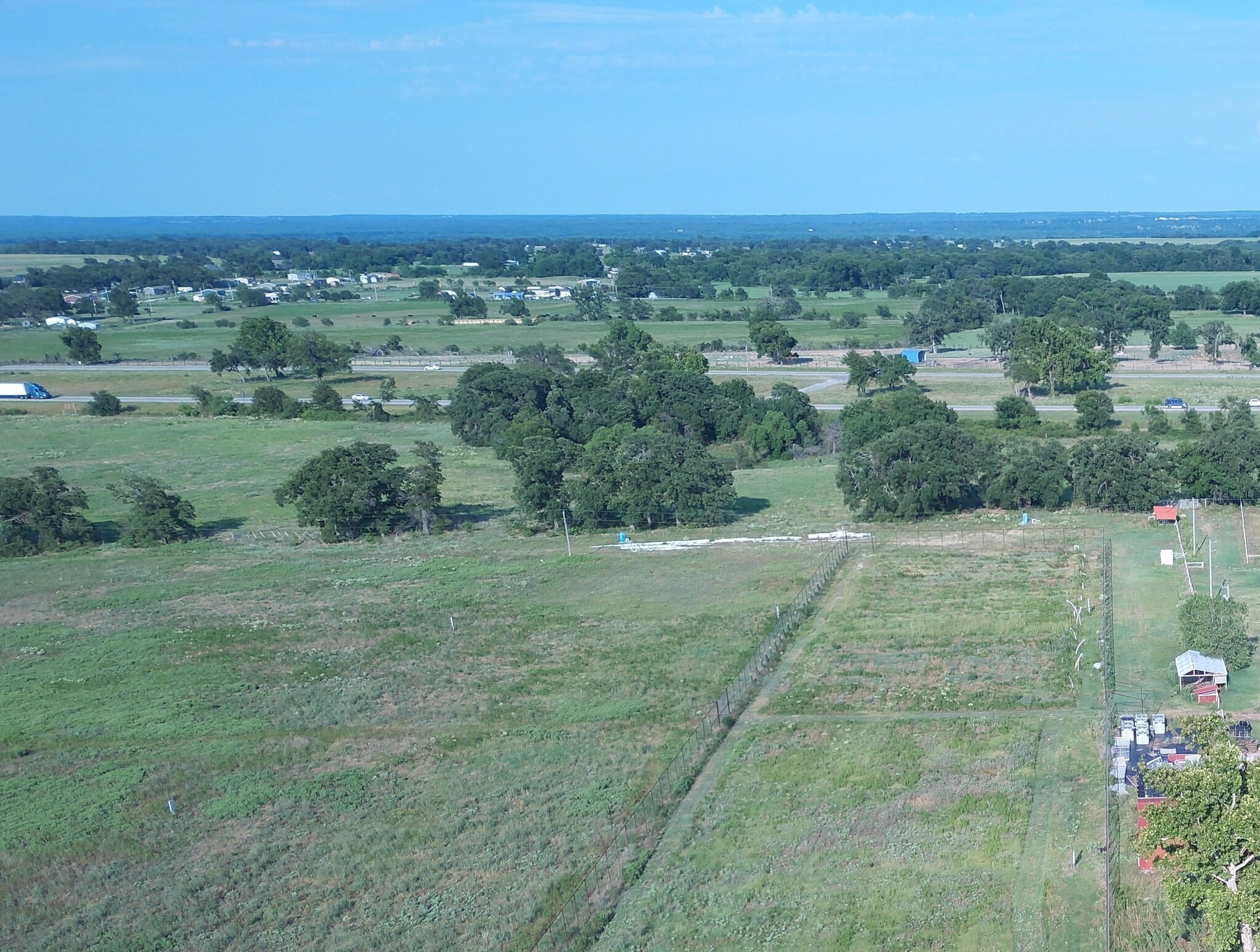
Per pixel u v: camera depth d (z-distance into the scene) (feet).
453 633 200.95
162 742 161.17
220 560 258.37
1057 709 155.84
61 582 243.19
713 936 110.22
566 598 219.00
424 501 274.36
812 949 107.45
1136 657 171.32
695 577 227.61
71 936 116.26
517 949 109.70
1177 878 100.37
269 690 178.29
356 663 188.55
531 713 165.48
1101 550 230.27
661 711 163.02
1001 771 139.13
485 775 146.61
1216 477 256.93
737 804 135.64
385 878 123.85
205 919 117.91
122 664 191.52
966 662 174.09
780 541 251.60
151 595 231.09
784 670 176.76
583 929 112.37
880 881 117.80
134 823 138.72
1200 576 209.97
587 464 272.72
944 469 261.24
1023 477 264.52
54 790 147.95
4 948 114.73
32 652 199.00
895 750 146.51
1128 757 136.26
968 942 107.04
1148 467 257.75
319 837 133.49
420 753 154.20
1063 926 108.06
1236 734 138.62
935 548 239.71
